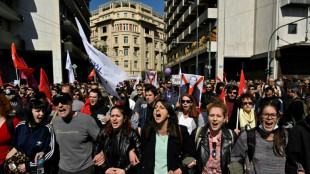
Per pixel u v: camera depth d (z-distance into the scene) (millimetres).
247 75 23688
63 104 2564
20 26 19016
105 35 59250
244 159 2377
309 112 2115
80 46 31344
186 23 31875
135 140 2566
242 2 21828
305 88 6945
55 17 19562
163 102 2441
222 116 2449
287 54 18391
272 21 19375
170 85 7855
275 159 2172
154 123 2527
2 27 17594
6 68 20156
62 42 20688
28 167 2389
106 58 4586
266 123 2199
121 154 2471
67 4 22812
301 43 16172
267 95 5059
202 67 28469
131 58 57250
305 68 19094
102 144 2613
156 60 65312
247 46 22156
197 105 4812
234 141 2482
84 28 32000
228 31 21844
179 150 2465
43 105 2506
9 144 2693
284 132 2219
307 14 19000
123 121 2578
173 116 2471
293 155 2119
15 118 2732
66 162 2668
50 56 24328
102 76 4527
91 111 3959
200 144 2541
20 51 20000
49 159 2588
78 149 2693
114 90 4637
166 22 46281
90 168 2742
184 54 33625
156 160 2455
